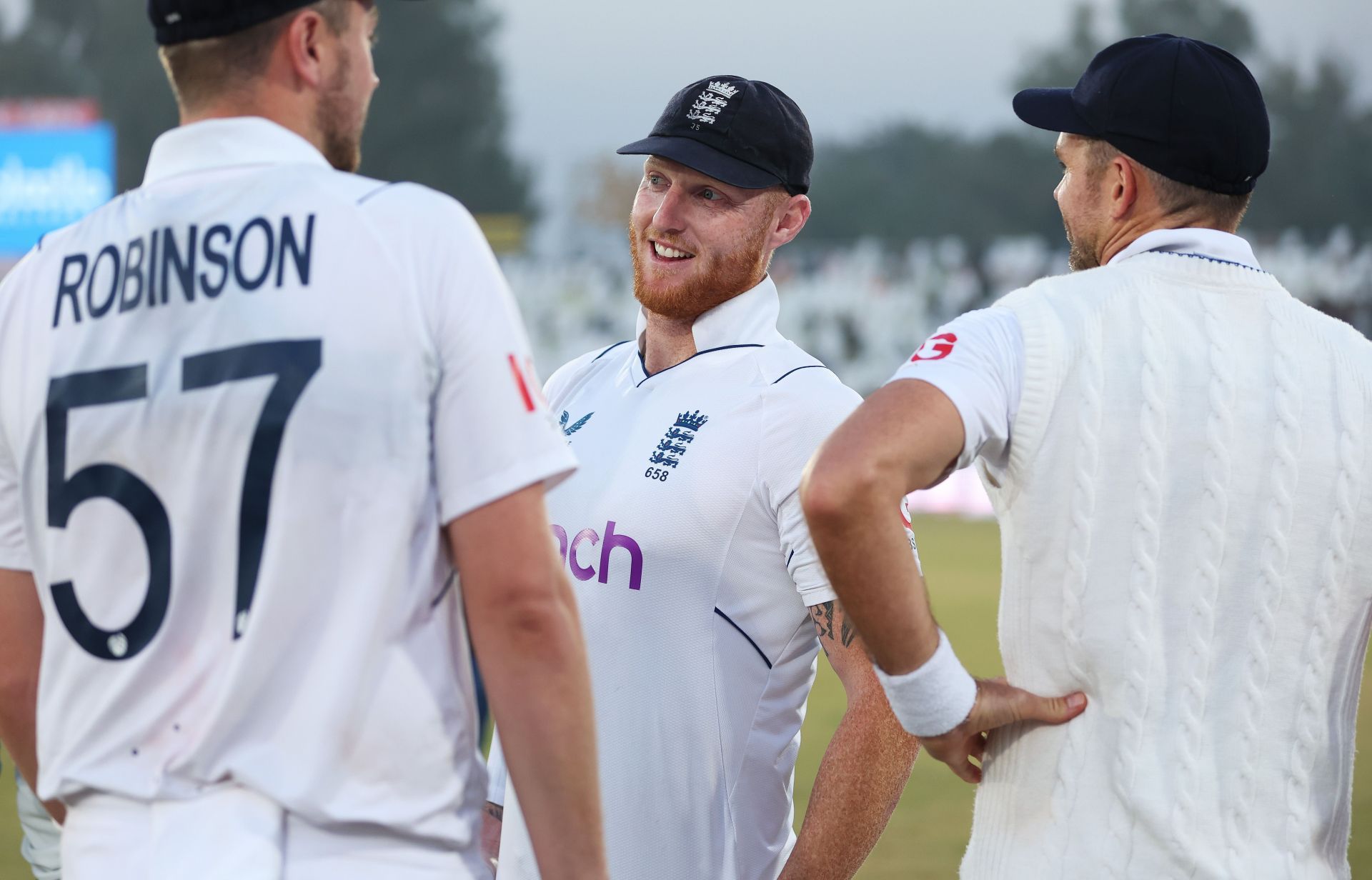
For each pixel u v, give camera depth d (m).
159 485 2.60
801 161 4.42
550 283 43.94
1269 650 2.96
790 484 3.96
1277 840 2.96
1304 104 64.19
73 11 63.72
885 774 3.81
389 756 2.60
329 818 2.55
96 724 2.66
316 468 2.55
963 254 42.84
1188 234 3.14
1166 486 2.95
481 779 2.81
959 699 2.96
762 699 4.06
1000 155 69.88
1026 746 3.05
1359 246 41.41
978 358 2.97
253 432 2.55
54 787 2.71
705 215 4.27
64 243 2.83
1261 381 2.99
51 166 47.09
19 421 2.76
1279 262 40.75
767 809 4.08
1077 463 2.97
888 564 2.84
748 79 4.48
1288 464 2.96
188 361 2.60
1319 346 3.06
